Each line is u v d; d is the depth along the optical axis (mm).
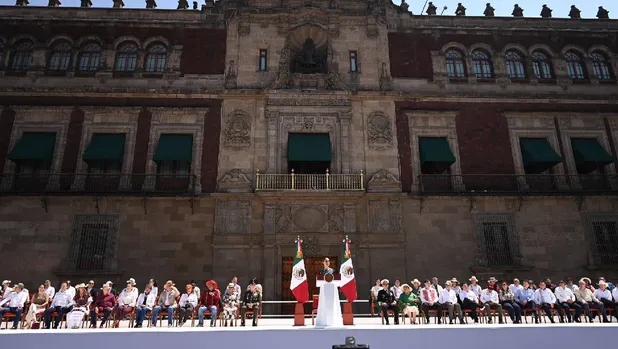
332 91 26000
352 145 25422
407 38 27719
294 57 27672
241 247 23203
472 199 24625
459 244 24078
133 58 26719
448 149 25453
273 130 25250
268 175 24188
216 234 23219
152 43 26953
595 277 24094
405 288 16750
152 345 11117
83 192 23172
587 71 28172
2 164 24125
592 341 11562
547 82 27641
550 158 25359
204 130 25250
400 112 26188
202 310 15531
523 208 24891
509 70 27938
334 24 27547
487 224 24594
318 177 24375
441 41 27812
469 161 25656
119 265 22797
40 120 24922
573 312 17906
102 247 23062
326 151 24906
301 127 25562
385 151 25391
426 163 25766
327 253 23438
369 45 27391
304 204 23859
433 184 25031
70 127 24891
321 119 25766
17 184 23672
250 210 23734
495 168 25672
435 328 11469
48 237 22891
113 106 25141
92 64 26453
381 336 11367
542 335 11477
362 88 26484
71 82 25719
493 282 17141
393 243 23688
